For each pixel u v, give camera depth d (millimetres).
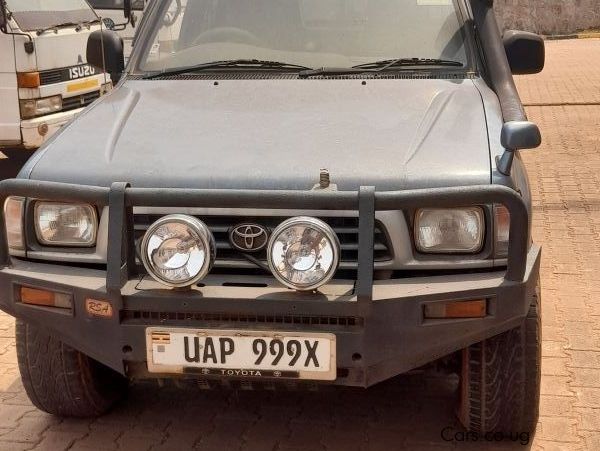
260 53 4371
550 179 8578
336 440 3818
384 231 3211
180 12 4582
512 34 4543
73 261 3369
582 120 11508
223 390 4289
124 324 3229
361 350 3148
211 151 3510
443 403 4125
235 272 3283
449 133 3588
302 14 4473
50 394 3854
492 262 3248
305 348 3170
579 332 5023
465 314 3188
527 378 3523
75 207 3367
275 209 3221
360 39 4371
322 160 3404
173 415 4055
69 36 8727
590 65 17234
